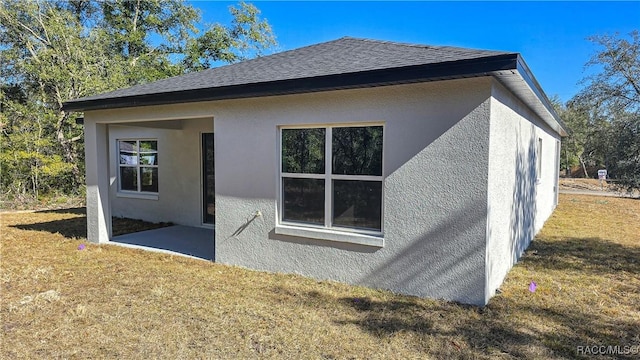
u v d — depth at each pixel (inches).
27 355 128.3
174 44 869.8
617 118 485.7
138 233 351.3
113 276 215.9
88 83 612.4
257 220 229.3
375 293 186.9
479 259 167.3
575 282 205.2
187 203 392.8
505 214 201.0
